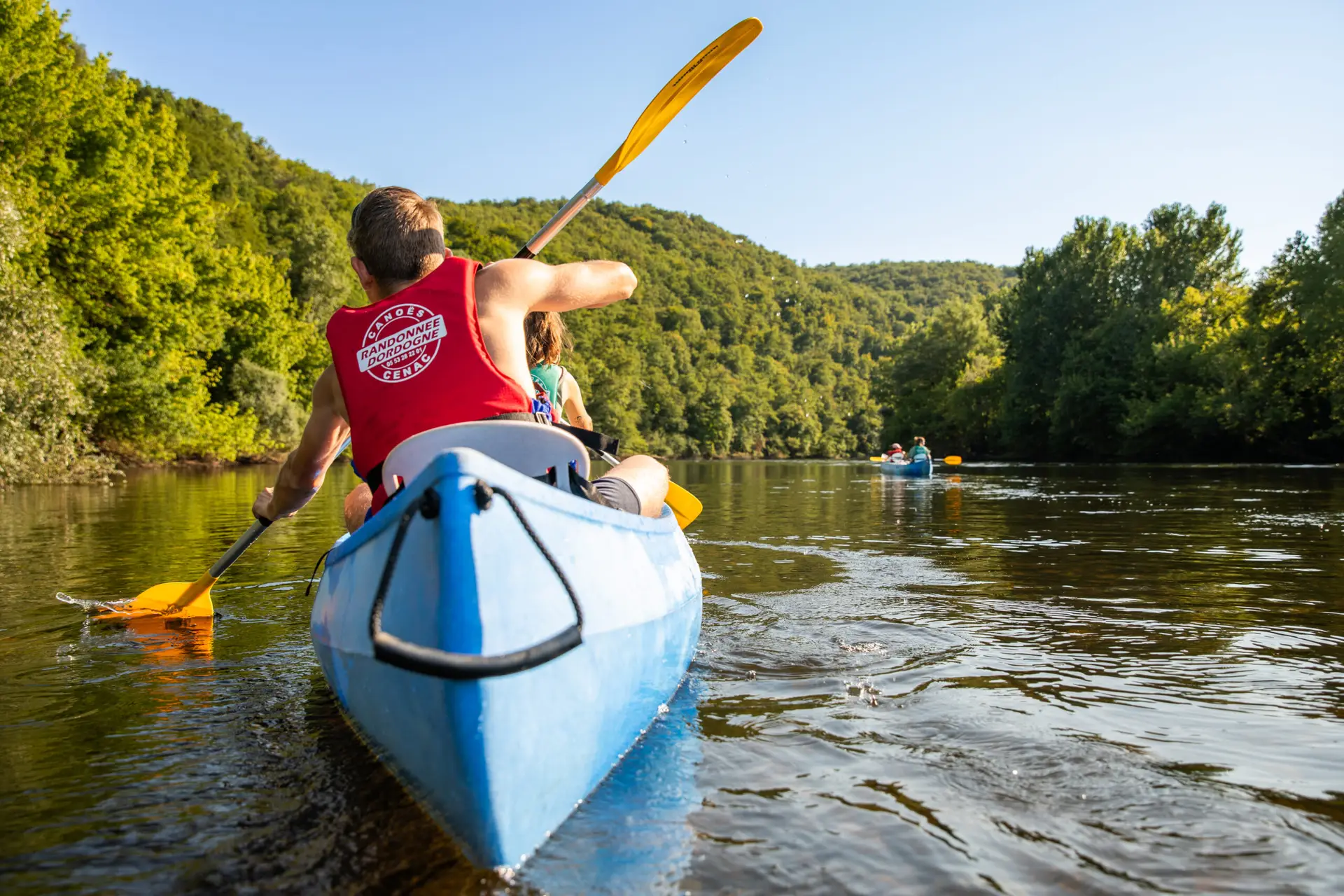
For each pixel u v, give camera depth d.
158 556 5.47
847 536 6.68
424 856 1.56
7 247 13.13
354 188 85.88
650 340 91.12
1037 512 8.90
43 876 1.50
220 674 2.79
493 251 99.38
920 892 1.42
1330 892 1.41
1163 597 3.96
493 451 1.87
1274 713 2.29
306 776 1.92
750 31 3.35
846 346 149.12
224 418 25.27
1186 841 1.59
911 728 2.19
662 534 2.46
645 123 3.23
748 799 1.77
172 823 1.69
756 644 3.07
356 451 2.09
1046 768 1.92
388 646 1.47
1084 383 33.91
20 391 12.85
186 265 22.78
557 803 1.64
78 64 24.14
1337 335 24.69
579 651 1.69
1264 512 8.64
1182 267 36.25
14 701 2.51
